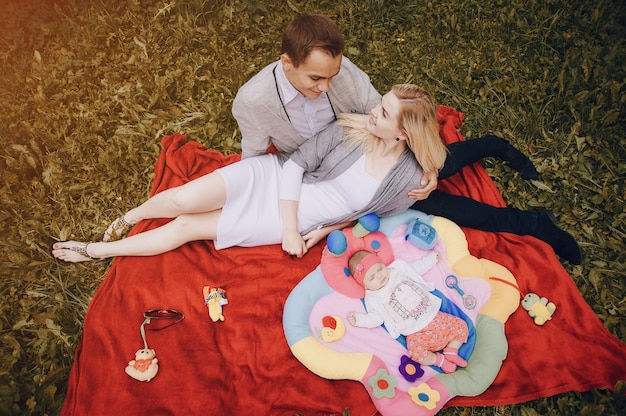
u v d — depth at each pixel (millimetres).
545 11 4465
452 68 4195
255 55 4383
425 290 2713
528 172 3432
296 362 2645
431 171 2725
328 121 2947
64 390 2613
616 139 3646
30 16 4652
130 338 2717
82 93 4086
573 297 2801
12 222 3330
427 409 2416
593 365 2551
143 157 3680
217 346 2713
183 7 4578
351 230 3018
